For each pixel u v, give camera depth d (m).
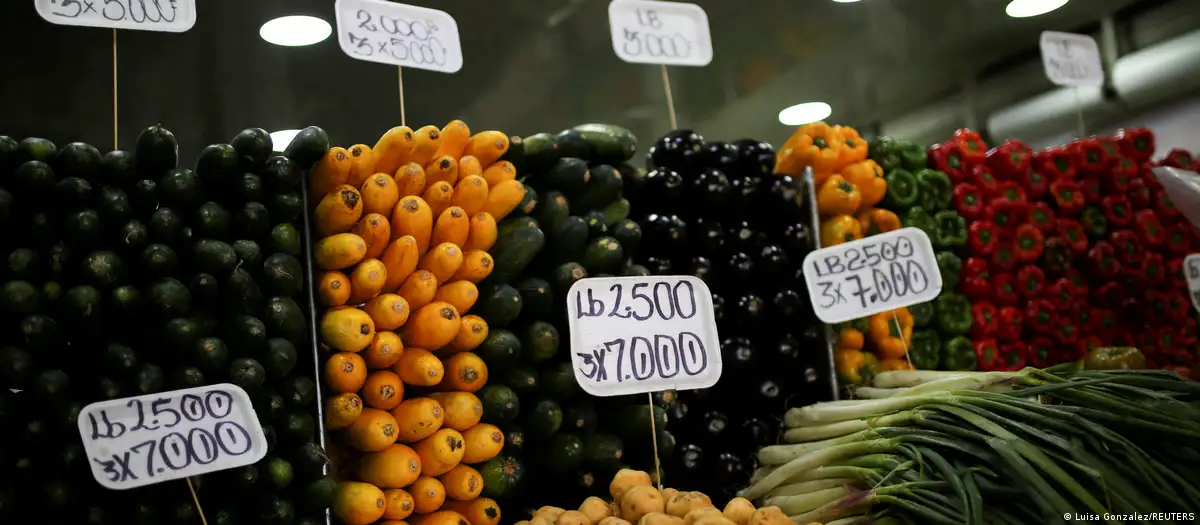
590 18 4.31
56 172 1.84
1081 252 3.33
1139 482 1.76
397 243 2.07
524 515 2.28
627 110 5.21
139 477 1.69
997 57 5.15
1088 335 3.33
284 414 1.92
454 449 2.03
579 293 2.21
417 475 2.03
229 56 4.18
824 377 2.73
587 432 2.29
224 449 1.77
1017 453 1.81
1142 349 3.39
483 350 2.17
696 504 1.94
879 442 2.12
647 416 2.32
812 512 2.12
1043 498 1.73
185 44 4.05
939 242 3.10
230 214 1.96
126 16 2.09
